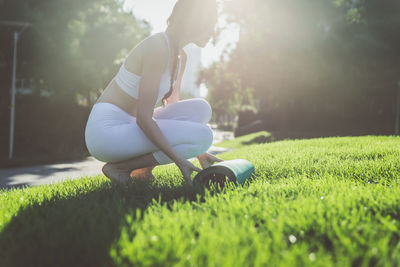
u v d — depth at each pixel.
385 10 20.28
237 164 2.45
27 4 13.84
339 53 20.78
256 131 32.50
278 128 31.80
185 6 2.35
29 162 10.60
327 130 27.30
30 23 13.51
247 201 1.63
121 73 2.47
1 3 13.40
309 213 1.39
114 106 2.49
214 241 1.08
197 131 2.53
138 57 2.37
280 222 1.26
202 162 2.95
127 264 1.04
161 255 0.99
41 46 14.15
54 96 15.81
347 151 4.26
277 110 31.66
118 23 20.70
